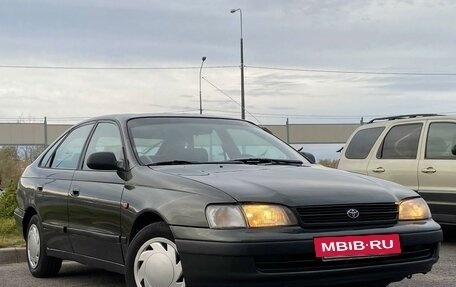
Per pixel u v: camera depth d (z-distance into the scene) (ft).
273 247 13.23
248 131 20.26
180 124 19.21
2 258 25.43
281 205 13.78
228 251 13.21
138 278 15.48
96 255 17.95
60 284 20.77
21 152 94.32
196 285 13.88
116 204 16.72
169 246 14.75
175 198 14.71
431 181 27.84
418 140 29.07
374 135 31.60
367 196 14.67
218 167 16.76
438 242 15.44
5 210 34.55
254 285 13.24
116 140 18.48
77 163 20.02
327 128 117.70
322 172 16.56
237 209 13.64
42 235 21.24
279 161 18.44
